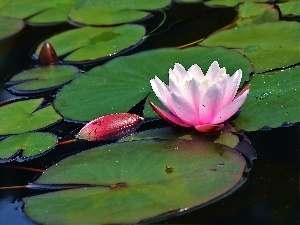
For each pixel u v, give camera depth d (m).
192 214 1.25
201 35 1.55
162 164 1.30
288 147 1.31
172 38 1.55
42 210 1.27
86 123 1.39
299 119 1.34
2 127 1.40
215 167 1.29
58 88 1.46
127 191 1.27
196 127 1.33
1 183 1.32
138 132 1.36
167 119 1.34
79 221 1.25
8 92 1.47
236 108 1.33
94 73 1.46
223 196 1.26
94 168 1.30
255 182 1.28
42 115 1.41
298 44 1.47
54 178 1.30
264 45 1.48
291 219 1.24
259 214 1.24
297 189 1.27
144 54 1.48
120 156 1.31
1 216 1.27
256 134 1.33
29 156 1.35
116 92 1.42
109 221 1.24
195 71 1.36
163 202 1.25
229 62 1.44
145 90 1.42
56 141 1.36
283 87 1.39
